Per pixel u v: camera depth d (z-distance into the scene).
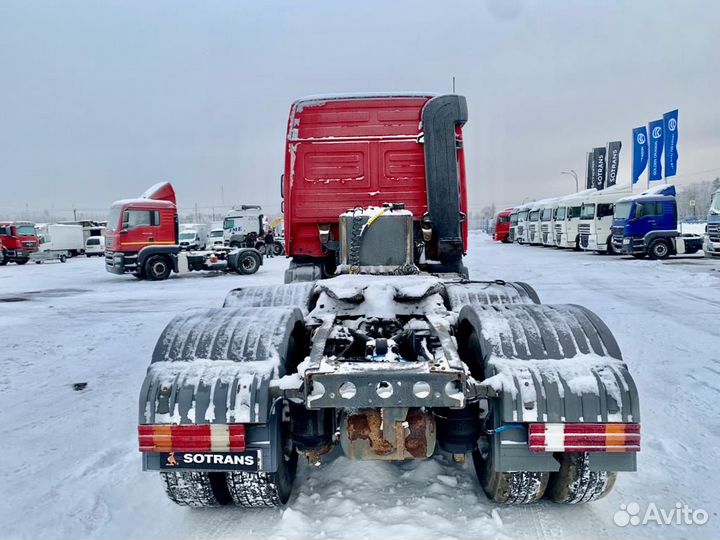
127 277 21.28
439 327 3.03
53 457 3.96
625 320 8.71
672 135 27.55
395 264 4.58
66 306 12.47
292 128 5.79
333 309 3.69
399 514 2.87
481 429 2.81
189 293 14.80
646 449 3.76
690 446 3.81
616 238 23.78
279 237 40.81
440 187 5.53
